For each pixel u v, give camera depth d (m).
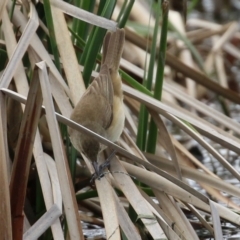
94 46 9.21
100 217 10.48
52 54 10.03
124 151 8.00
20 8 10.35
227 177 12.88
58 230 7.60
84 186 9.73
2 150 7.49
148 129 10.77
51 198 8.10
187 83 15.50
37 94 7.48
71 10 8.85
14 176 7.74
